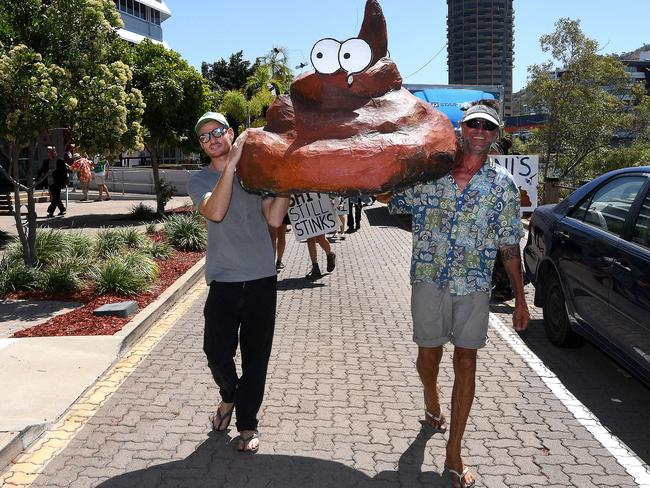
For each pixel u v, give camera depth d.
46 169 18.38
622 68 20.44
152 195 27.06
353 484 3.62
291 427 4.34
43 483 3.62
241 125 30.05
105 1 9.15
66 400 4.67
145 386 5.11
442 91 16.44
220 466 3.82
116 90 8.61
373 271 10.26
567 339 5.93
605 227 5.36
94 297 7.94
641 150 20.19
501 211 3.56
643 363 4.46
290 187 3.17
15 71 7.87
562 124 20.61
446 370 5.46
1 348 5.79
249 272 3.90
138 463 3.86
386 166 3.04
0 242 12.59
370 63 3.48
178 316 7.48
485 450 4.03
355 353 5.99
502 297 7.90
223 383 4.05
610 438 4.21
